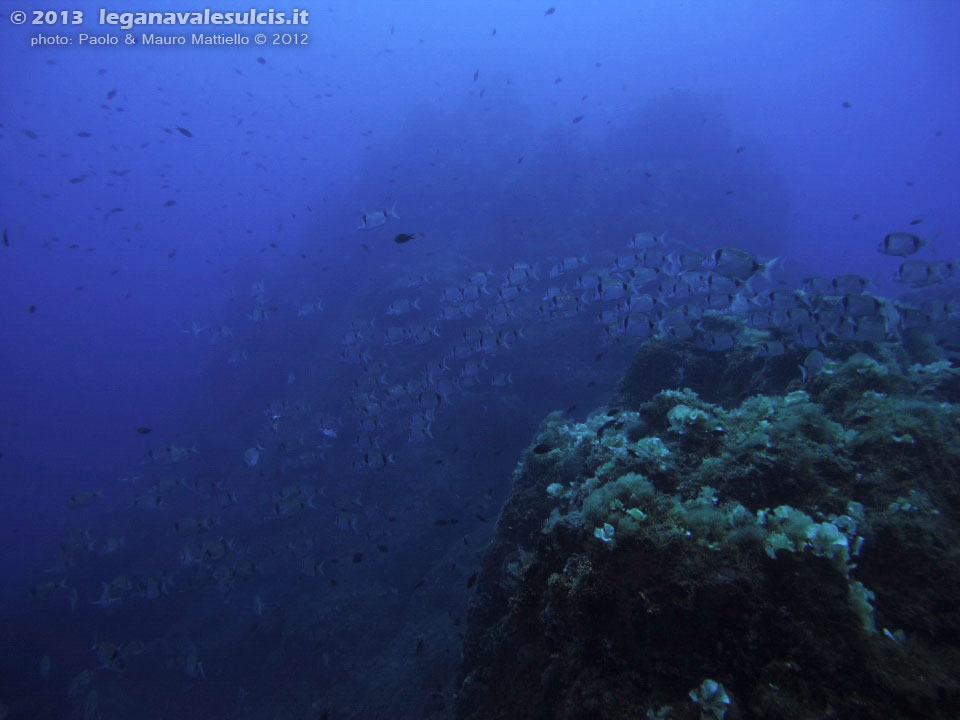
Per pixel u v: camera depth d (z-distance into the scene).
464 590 13.13
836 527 3.83
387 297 24.02
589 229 26.55
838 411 5.89
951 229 62.91
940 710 2.78
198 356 52.72
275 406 14.30
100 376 59.66
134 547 21.39
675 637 3.43
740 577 3.44
